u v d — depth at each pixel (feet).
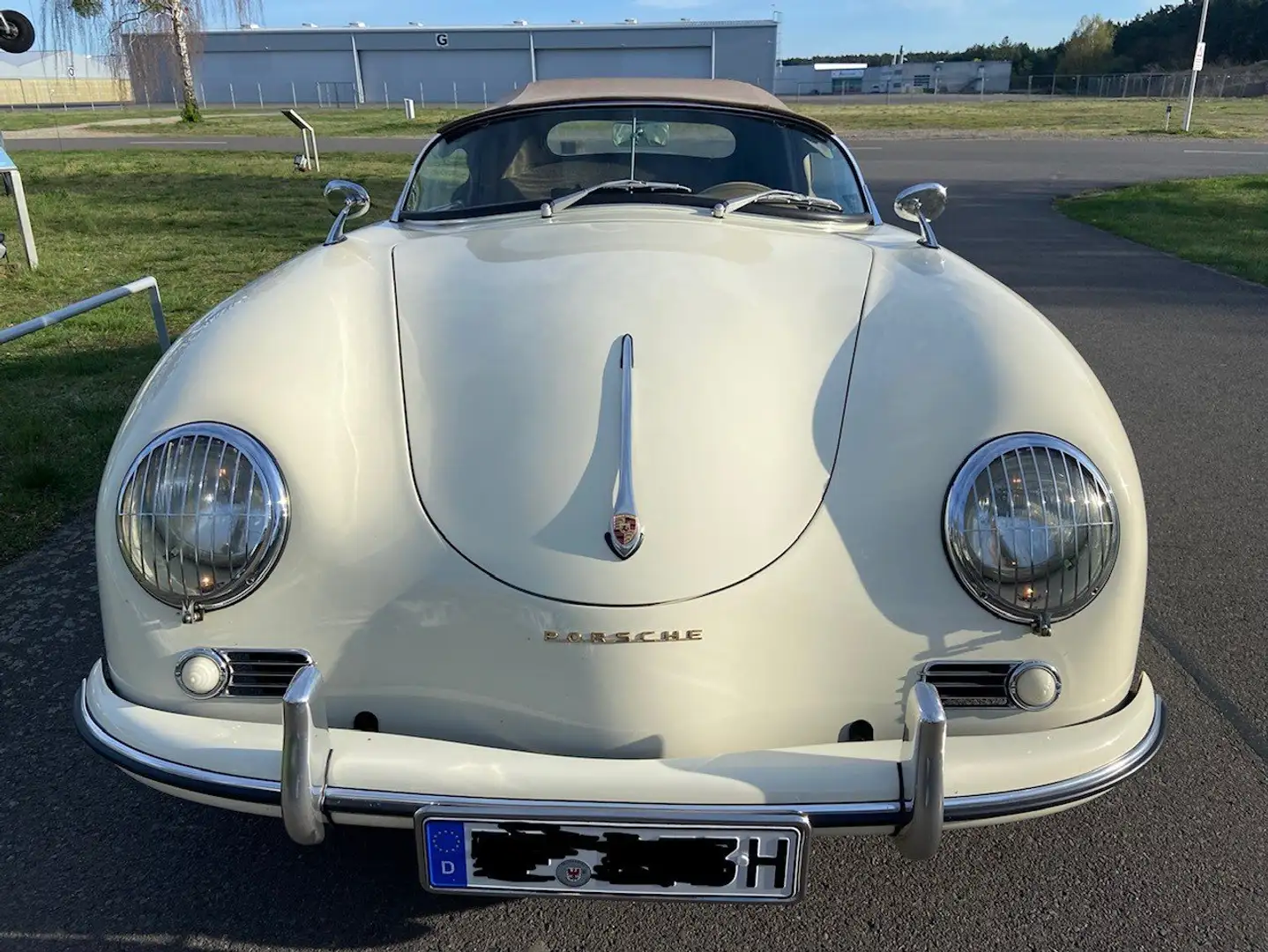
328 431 5.65
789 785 4.91
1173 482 13.33
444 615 5.29
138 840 6.90
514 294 6.56
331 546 5.40
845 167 10.19
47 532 11.65
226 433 5.41
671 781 4.91
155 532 5.30
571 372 5.85
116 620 5.50
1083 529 5.29
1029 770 5.22
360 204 10.19
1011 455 5.37
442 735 5.41
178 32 101.04
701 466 5.46
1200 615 9.85
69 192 43.68
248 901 6.39
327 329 6.28
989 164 60.13
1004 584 5.27
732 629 5.18
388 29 179.32
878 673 5.34
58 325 20.81
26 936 6.07
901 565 5.37
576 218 8.48
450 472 5.54
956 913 6.29
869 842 6.94
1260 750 7.82
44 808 7.19
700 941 6.11
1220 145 74.33
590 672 5.13
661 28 172.45
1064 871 6.63
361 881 6.56
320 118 112.37
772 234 8.05
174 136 85.97
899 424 5.69
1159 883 6.50
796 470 5.57
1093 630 5.40
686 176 9.89
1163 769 7.63
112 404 15.67
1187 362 19.11
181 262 28.19
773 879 4.99
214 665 5.40
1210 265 29.17
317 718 5.45
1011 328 6.24
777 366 6.04
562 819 4.87
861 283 6.90
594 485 5.36
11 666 8.96
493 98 181.68
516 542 5.28
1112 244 32.55
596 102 9.95
